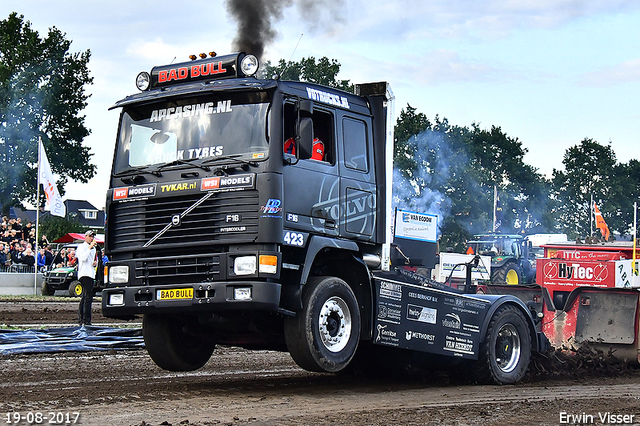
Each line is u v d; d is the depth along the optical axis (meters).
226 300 7.39
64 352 11.55
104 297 8.09
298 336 7.61
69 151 56.81
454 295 9.19
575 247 16.22
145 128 8.30
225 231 7.54
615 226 89.44
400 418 6.55
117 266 8.05
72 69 57.69
